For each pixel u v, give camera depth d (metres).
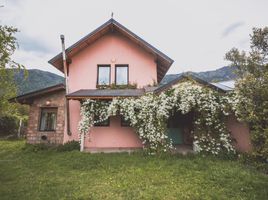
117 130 11.57
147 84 12.70
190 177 6.18
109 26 12.85
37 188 5.59
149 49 12.57
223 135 9.05
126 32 12.58
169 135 12.19
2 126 18.72
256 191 5.17
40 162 8.59
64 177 6.52
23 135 19.66
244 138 9.80
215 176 6.16
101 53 13.09
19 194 5.18
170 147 9.45
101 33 13.04
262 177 6.09
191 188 5.36
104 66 13.08
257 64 12.13
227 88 10.39
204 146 9.05
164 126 9.43
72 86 12.51
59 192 5.26
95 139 11.41
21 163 8.52
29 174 6.90
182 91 9.40
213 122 9.22
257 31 15.23
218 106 9.12
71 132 11.77
